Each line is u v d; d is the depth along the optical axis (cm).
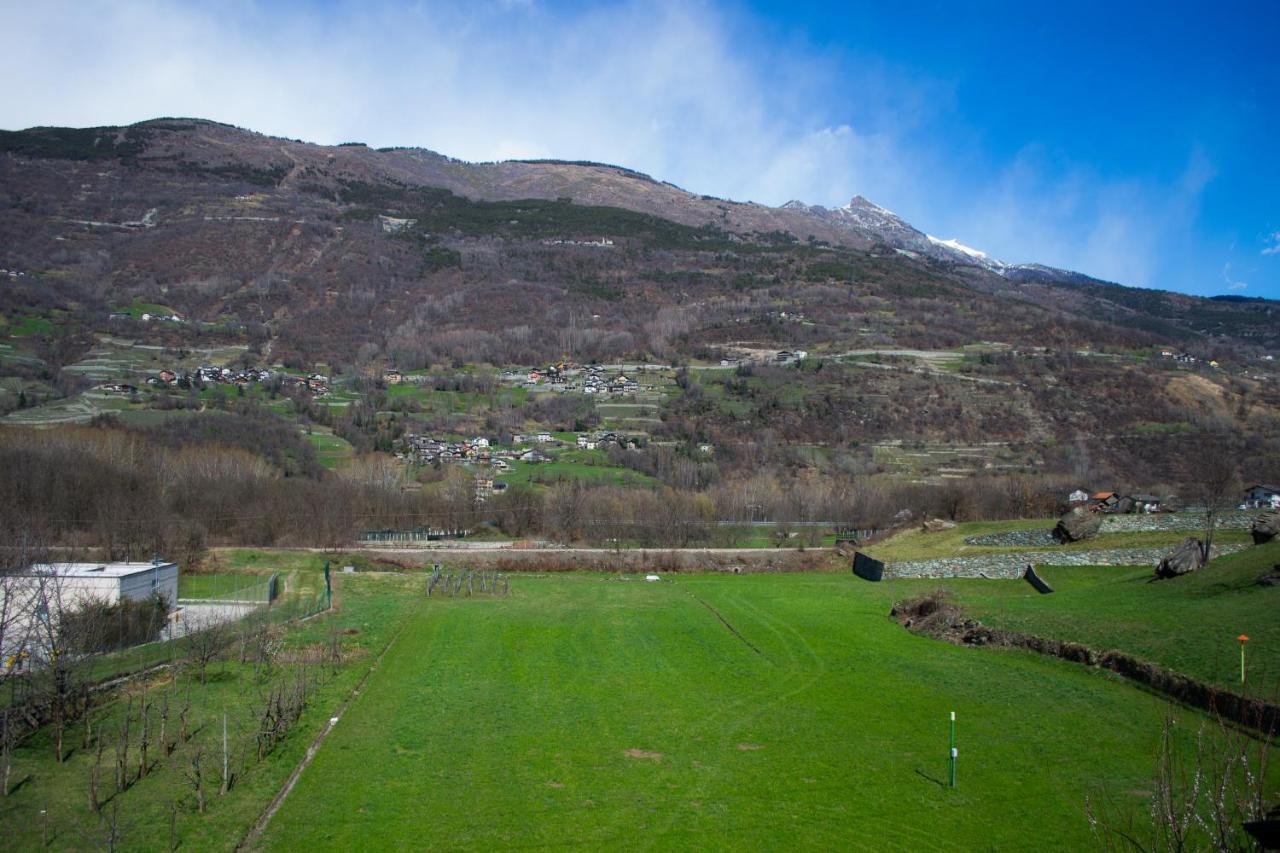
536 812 2059
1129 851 1736
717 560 6969
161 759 2295
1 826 1875
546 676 3334
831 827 1978
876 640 3878
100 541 6225
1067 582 4809
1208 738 2314
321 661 3444
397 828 1958
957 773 2272
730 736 2616
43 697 2459
